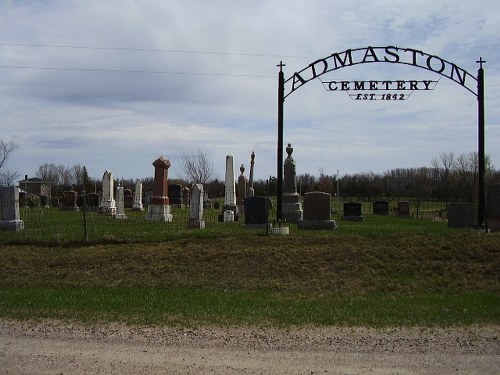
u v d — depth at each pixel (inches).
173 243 723.4
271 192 1801.2
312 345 335.6
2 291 557.3
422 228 877.8
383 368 290.5
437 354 317.1
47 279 625.9
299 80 836.6
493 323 400.8
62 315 421.4
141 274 636.1
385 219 1295.5
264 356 311.1
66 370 285.4
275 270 638.5
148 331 370.0
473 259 658.2
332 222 870.4
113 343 338.3
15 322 397.7
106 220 1060.5
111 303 478.3
